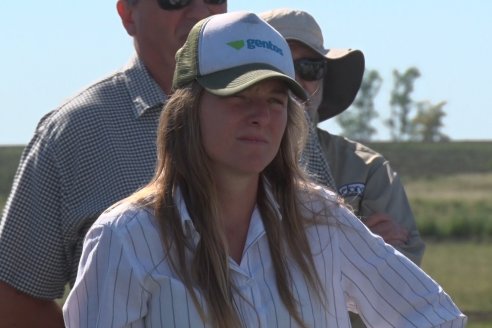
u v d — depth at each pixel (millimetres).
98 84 15375
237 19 11453
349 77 19172
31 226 14945
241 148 11148
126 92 15266
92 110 15023
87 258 11242
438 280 66250
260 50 11375
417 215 116688
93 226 11367
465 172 193500
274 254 11484
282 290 11352
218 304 11008
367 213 17844
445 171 194000
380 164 18062
